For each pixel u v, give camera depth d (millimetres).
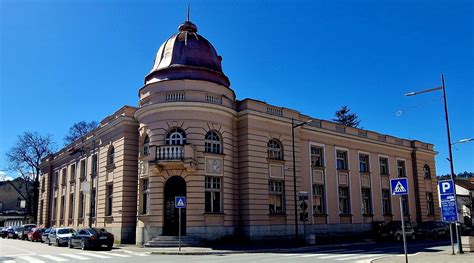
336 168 35781
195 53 30641
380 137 41500
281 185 30641
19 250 26859
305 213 26984
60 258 20266
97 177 34688
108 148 33312
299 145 32531
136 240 27531
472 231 42031
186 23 32750
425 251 22125
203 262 17297
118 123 31766
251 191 28203
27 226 46562
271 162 30047
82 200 38281
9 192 91188
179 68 29547
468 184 65125
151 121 27969
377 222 37656
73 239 27750
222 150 28188
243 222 28156
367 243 29406
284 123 31500
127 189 30031
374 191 39062
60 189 45031
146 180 28328
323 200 33938
